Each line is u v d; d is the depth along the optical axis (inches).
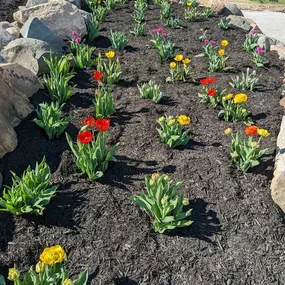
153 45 138.8
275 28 229.6
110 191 67.5
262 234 61.4
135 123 88.8
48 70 107.5
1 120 76.4
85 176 70.8
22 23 138.4
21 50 108.0
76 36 128.7
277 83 114.3
